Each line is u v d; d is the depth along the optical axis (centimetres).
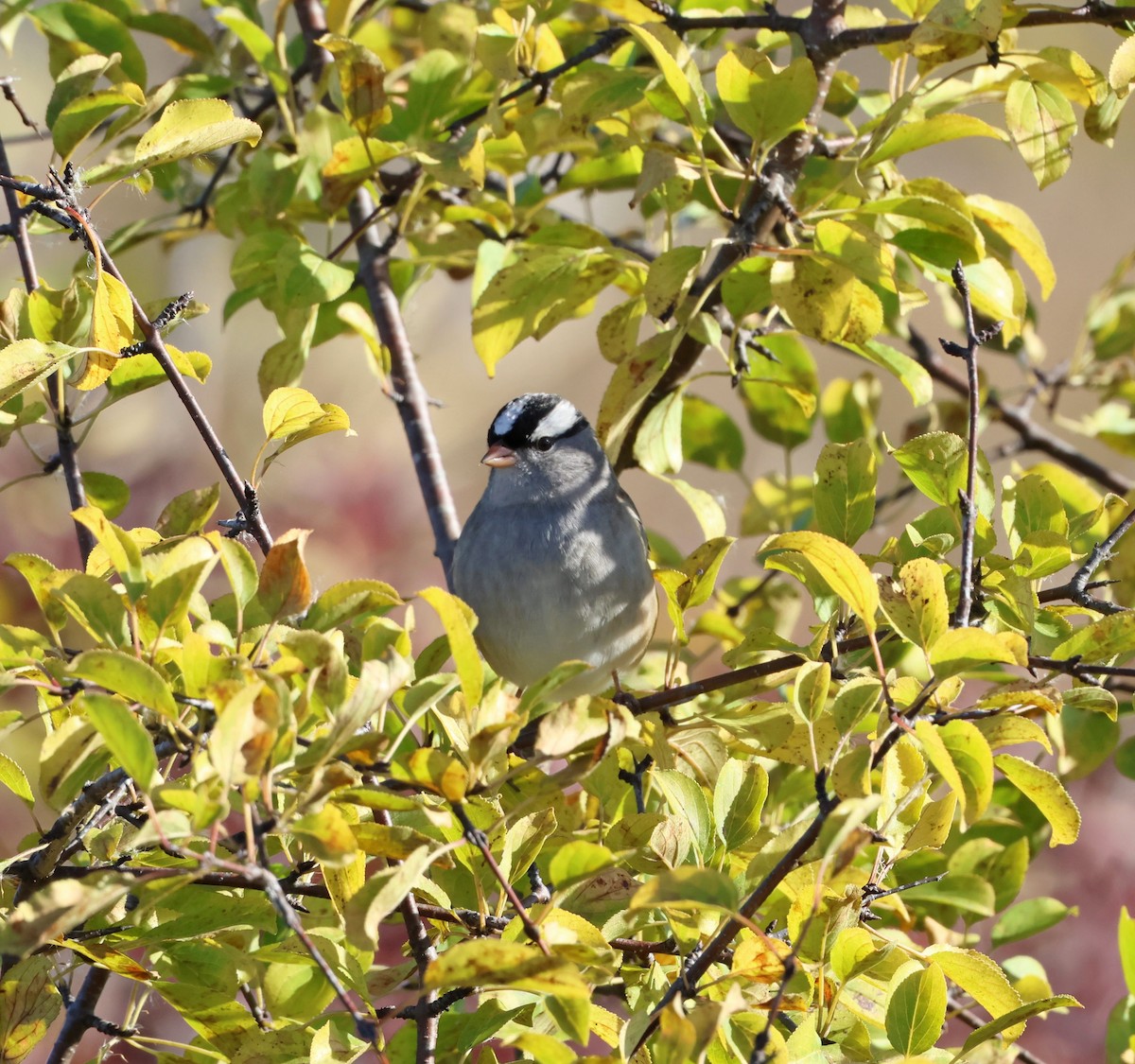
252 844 358
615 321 749
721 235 1048
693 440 930
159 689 386
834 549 424
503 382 1579
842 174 735
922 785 531
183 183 920
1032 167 671
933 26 607
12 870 466
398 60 960
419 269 932
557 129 747
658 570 633
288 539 435
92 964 512
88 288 605
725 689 561
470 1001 583
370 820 514
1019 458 1502
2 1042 481
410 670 395
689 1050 370
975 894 623
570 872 405
